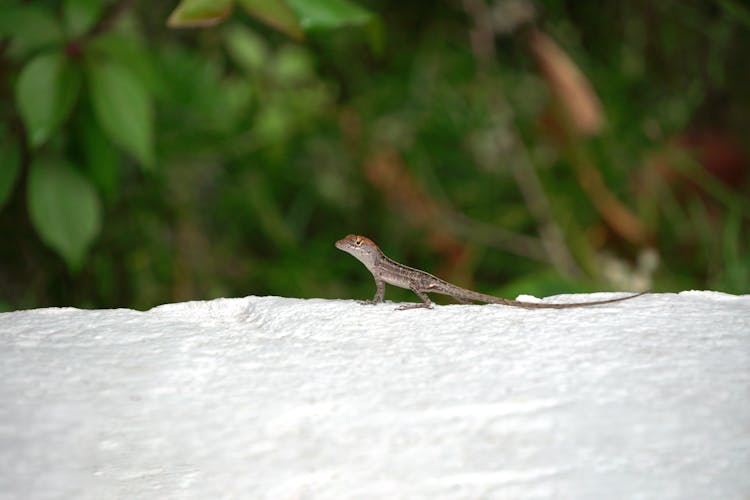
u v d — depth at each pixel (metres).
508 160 13.19
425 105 13.43
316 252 12.63
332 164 12.91
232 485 4.27
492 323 6.01
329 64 13.66
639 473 4.18
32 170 8.37
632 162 13.46
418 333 5.85
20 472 4.37
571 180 13.21
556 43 13.84
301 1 7.53
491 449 4.44
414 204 12.84
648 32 14.39
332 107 12.91
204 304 6.51
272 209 12.42
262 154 12.42
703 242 13.23
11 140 8.66
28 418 4.80
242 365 5.45
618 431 4.54
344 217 13.20
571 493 4.05
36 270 11.37
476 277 13.05
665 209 13.48
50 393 5.06
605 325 5.91
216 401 5.00
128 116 7.91
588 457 4.33
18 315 6.24
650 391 4.93
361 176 13.02
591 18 14.50
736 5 13.65
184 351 5.62
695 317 6.05
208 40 12.34
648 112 13.93
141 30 11.74
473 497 4.06
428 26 14.18
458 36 14.13
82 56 7.89
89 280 11.35
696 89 14.04
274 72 12.10
